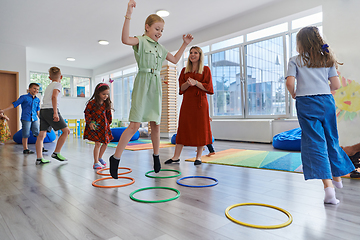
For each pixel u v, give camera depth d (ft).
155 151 7.06
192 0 15.07
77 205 5.18
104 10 16.21
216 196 5.66
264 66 18.84
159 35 6.68
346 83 11.09
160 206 5.04
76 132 27.63
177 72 24.41
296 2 14.80
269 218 4.37
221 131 20.40
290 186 6.43
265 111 19.12
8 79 23.06
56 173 8.44
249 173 8.03
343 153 5.51
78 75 33.91
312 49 5.22
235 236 3.69
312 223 4.11
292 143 13.10
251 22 16.99
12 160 11.35
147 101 6.53
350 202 5.13
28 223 4.29
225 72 21.53
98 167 9.24
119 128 19.81
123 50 25.35
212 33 19.51
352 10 11.19
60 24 18.39
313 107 5.18
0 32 19.86
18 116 23.41
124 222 4.27
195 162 9.68
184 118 9.87
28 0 14.76
